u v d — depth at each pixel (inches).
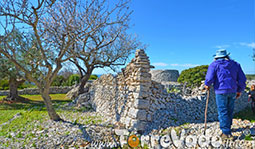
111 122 232.2
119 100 240.5
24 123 261.1
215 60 141.9
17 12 206.8
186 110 219.1
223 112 131.1
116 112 241.9
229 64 134.3
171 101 218.1
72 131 191.8
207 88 144.8
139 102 182.5
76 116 298.8
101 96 348.8
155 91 203.5
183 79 434.0
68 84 864.9
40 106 438.3
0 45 240.4
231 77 132.1
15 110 402.9
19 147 162.9
